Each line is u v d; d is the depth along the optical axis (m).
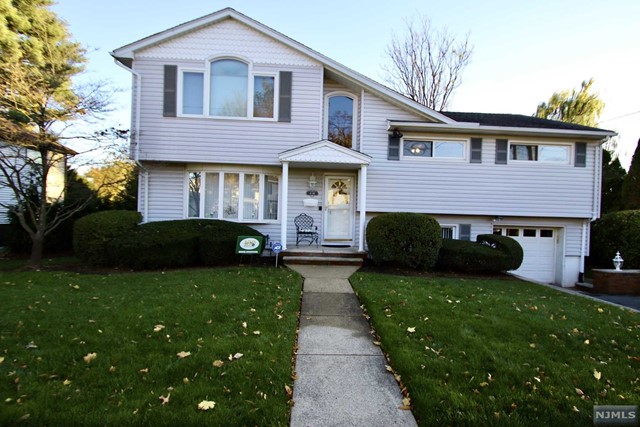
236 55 10.27
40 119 8.86
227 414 2.62
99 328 4.26
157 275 7.60
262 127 10.39
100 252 8.72
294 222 11.05
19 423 2.45
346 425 2.69
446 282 7.61
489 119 12.52
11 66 8.82
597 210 11.32
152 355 3.54
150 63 10.09
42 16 14.59
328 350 4.05
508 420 2.66
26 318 4.54
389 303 5.58
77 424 2.46
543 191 11.23
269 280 7.07
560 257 11.75
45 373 3.15
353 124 11.33
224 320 4.63
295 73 10.48
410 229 8.86
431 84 22.67
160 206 10.55
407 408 2.93
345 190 11.22
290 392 3.07
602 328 4.90
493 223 11.51
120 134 9.70
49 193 14.60
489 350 3.89
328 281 7.40
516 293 7.00
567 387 3.18
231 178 10.74
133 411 2.61
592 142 11.34
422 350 3.87
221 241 9.05
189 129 10.20
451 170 11.06
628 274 9.38
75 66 11.96
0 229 13.31
